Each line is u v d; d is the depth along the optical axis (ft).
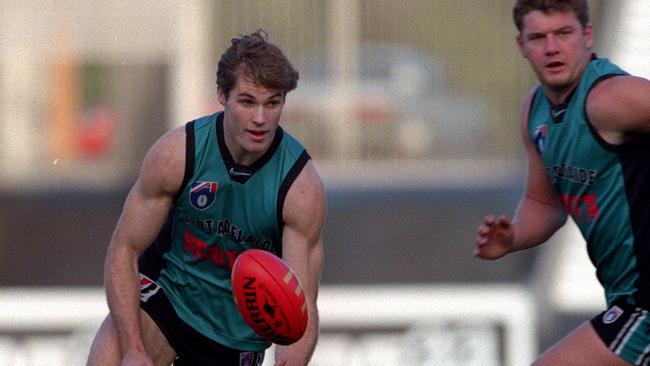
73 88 191.01
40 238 149.18
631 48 159.12
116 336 60.39
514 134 187.32
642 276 59.16
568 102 59.26
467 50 189.88
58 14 192.03
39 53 191.93
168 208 59.47
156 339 62.59
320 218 59.00
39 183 174.50
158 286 62.59
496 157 185.57
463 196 161.99
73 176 178.91
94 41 190.80
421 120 185.88
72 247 146.72
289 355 58.59
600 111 57.57
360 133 185.06
